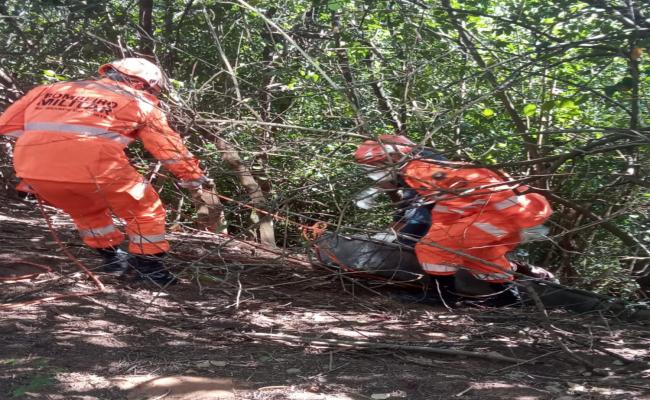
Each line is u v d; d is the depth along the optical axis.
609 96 4.55
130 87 4.68
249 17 7.13
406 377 3.35
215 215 6.51
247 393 3.10
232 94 5.94
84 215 4.82
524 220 4.74
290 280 5.39
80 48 6.80
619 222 5.83
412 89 5.32
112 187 4.52
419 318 4.59
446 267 4.84
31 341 3.56
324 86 5.71
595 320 4.70
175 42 7.19
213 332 3.95
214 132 5.19
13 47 7.05
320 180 4.62
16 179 7.96
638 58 4.31
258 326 4.12
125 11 6.59
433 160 4.34
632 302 5.12
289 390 3.14
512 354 3.82
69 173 4.44
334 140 4.22
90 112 4.49
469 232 4.75
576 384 3.34
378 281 5.23
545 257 6.95
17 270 4.87
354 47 6.79
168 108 4.86
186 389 3.12
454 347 3.90
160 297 4.57
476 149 6.03
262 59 7.32
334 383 3.25
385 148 3.90
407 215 5.07
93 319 3.99
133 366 3.36
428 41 6.24
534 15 5.34
